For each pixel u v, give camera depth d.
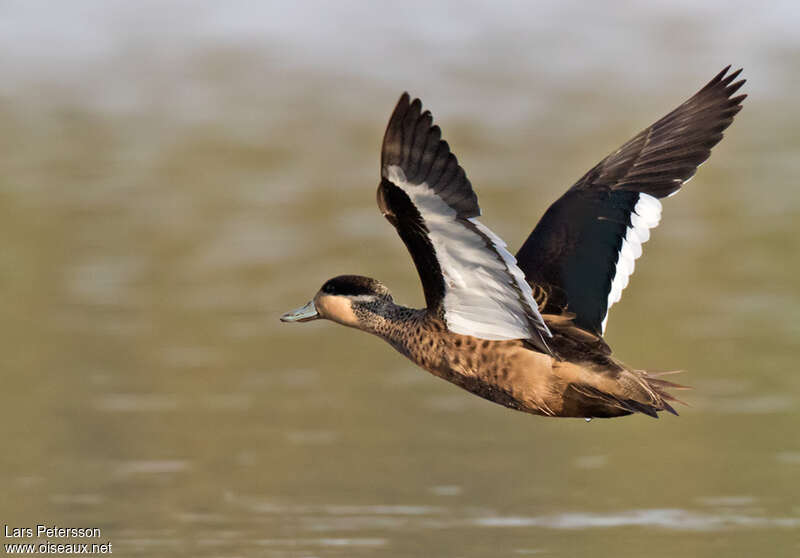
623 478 11.81
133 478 11.77
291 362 14.98
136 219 20.48
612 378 7.82
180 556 10.27
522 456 12.41
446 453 12.45
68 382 14.10
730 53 32.69
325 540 10.56
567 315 8.25
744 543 10.48
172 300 16.88
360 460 12.21
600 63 32.31
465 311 7.27
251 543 10.50
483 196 21.06
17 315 16.23
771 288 17.25
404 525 10.85
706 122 8.57
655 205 8.46
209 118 27.70
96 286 17.44
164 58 33.16
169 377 14.31
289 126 27.05
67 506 11.16
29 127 26.69
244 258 18.59
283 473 11.88
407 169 6.62
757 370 14.40
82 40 34.72
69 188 22.17
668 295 17.14
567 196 8.66
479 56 33.28
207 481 11.71
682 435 12.88
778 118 27.05
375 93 29.91
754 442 12.59
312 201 21.58
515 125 26.58
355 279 8.58
